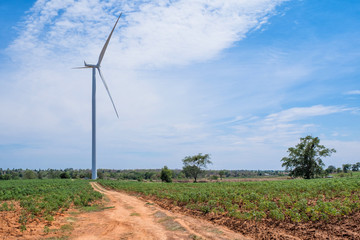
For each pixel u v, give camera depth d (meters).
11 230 15.81
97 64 84.06
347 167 129.50
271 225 16.05
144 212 25.30
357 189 28.03
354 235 12.43
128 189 57.31
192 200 29.44
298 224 15.48
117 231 17.06
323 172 81.69
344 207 16.11
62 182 74.12
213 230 16.17
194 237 14.77
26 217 19.31
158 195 38.91
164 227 18.09
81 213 24.59
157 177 154.88
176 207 28.12
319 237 12.91
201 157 110.62
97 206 29.48
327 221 15.19
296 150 83.31
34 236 15.08
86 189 50.91
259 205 20.89
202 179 137.38
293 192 28.42
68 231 16.83
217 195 30.16
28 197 33.25
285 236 13.66
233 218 18.77
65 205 26.34
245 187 41.94
